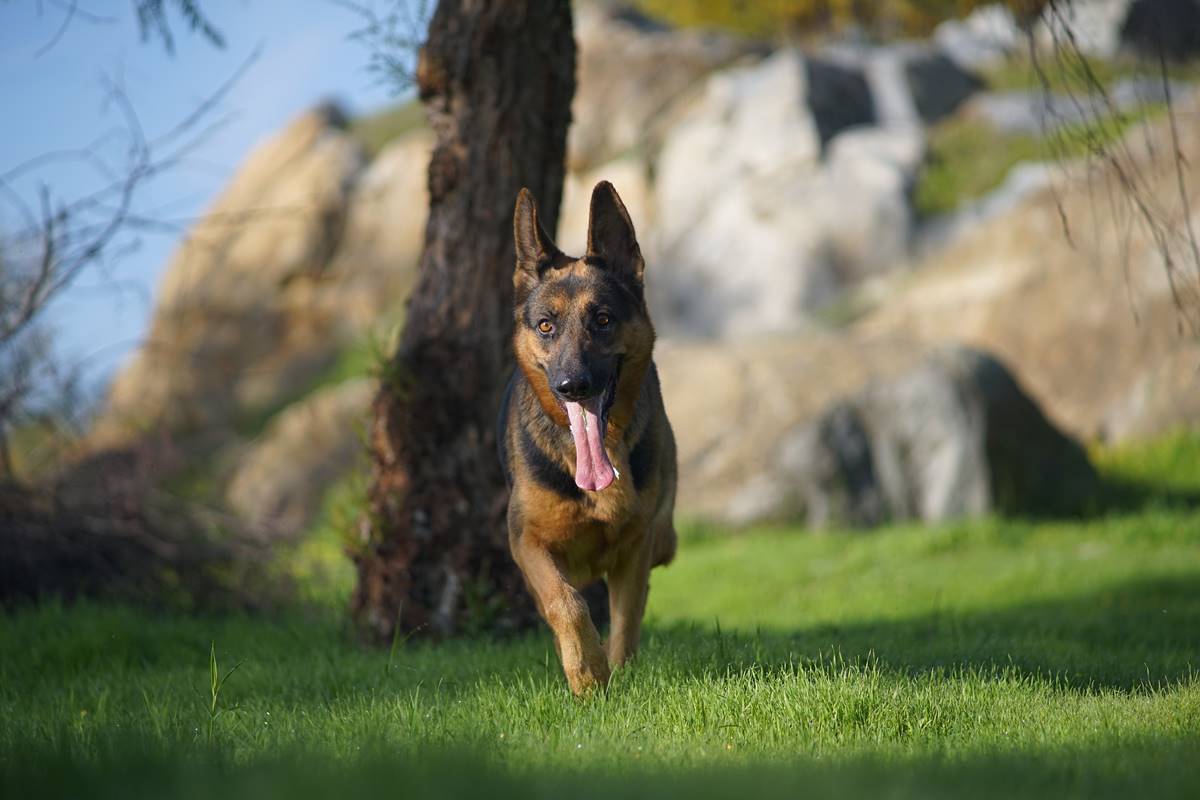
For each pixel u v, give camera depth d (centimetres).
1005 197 2670
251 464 2045
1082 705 467
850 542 1473
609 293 579
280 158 3444
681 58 3319
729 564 1385
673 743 412
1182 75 2453
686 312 2750
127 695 577
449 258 779
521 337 594
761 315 2625
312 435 2142
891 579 1217
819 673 503
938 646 670
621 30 3488
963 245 2323
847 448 1681
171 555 999
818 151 2833
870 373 1733
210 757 366
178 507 1038
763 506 1652
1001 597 1075
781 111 2911
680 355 1842
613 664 564
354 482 818
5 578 953
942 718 446
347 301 3097
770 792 299
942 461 1675
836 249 2675
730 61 3334
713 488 1681
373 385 838
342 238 3184
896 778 326
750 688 482
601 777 344
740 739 420
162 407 1176
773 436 1692
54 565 970
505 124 774
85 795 304
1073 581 1117
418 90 800
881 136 2892
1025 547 1396
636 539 580
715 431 1722
